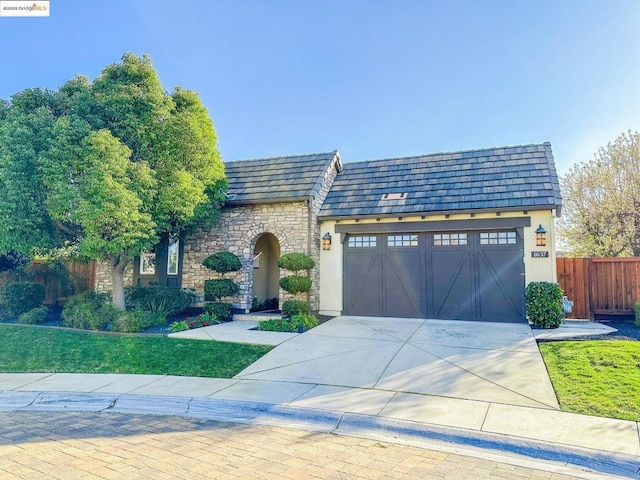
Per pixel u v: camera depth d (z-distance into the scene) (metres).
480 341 10.18
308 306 13.77
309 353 9.51
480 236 13.49
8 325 12.76
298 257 13.69
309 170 16.03
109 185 10.66
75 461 4.61
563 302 12.70
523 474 4.39
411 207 14.00
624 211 22.81
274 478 4.22
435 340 10.38
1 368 9.15
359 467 4.50
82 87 12.59
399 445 5.18
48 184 11.09
